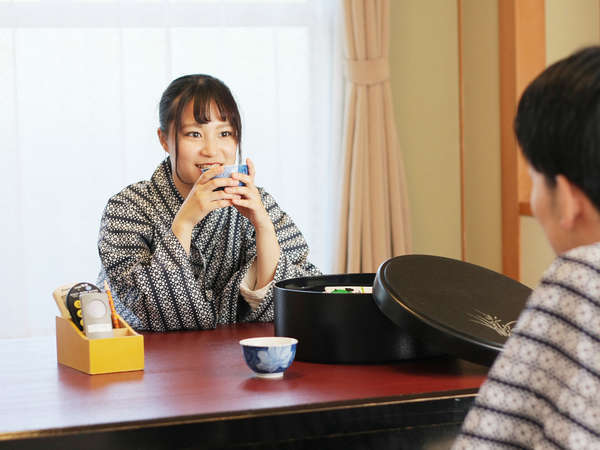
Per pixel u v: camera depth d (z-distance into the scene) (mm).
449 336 1112
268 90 3223
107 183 3096
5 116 2998
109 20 3074
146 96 3115
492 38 3121
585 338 687
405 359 1253
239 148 1850
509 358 726
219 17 3172
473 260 3375
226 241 1861
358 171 3197
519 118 784
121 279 1710
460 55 3396
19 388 1125
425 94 3412
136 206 1816
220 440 954
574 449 666
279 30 3230
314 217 3285
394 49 3379
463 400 1047
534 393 710
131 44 3100
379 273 1247
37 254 3062
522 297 1317
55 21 3045
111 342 1221
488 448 719
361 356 1239
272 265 1735
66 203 3076
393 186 3250
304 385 1102
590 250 717
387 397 1026
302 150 3277
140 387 1113
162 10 3102
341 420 998
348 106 3203
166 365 1271
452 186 3449
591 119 706
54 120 3059
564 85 731
